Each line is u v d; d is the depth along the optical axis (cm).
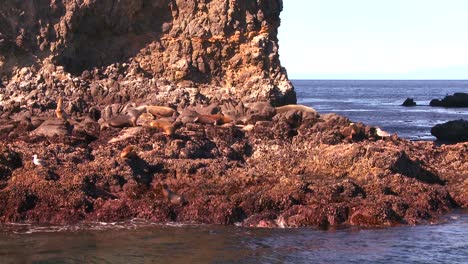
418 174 2548
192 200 2175
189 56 3641
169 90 3403
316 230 2056
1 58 3300
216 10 3659
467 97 8688
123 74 3531
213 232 2016
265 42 3719
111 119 2816
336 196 2230
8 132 2670
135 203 2152
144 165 2367
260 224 2083
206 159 2480
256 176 2345
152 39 3650
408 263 1803
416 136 4694
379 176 2389
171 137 2592
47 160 2322
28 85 3222
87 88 3312
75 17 3431
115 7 3547
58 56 3388
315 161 2509
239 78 3703
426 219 2195
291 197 2178
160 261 1789
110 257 1811
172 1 3669
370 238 1992
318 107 8088
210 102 3425
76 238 1945
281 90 3716
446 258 1845
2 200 2102
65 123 2662
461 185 2528
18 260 1780
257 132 2780
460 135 4447
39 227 2033
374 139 2880
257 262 1788
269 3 3778
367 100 10794
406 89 19638
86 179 2223
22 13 3341
